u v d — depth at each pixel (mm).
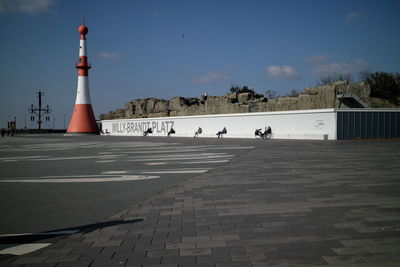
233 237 4219
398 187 7367
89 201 6547
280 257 3551
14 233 4613
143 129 56281
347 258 3498
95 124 66625
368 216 5062
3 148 25547
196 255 3654
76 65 64375
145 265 3422
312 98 35188
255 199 6367
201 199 6477
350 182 8047
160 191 7402
